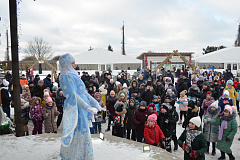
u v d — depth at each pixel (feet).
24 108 22.22
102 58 103.81
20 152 12.19
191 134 13.05
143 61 108.88
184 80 40.27
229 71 48.65
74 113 9.01
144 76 50.83
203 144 12.78
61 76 9.56
